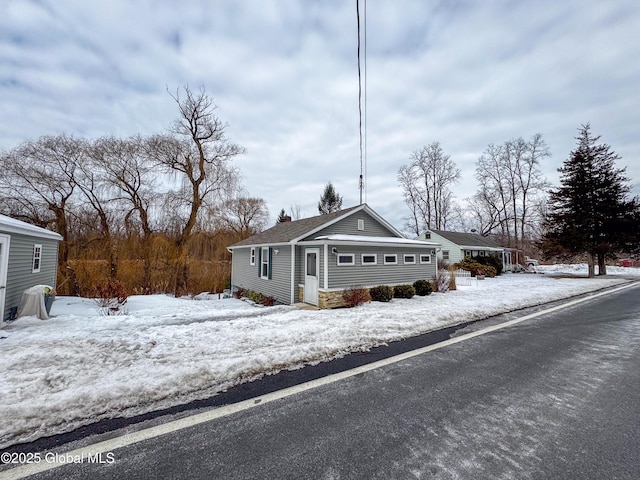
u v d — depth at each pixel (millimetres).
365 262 11164
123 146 18125
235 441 2617
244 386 3758
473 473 2201
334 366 4480
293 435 2709
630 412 3127
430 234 29141
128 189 18719
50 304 8578
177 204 19141
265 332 6215
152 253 18703
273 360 4617
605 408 3213
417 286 12320
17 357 4621
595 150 22000
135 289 18031
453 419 2984
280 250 12273
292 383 3863
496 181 34406
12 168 15562
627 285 16156
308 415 3064
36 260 9805
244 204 27422
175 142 18766
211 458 2389
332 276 10164
